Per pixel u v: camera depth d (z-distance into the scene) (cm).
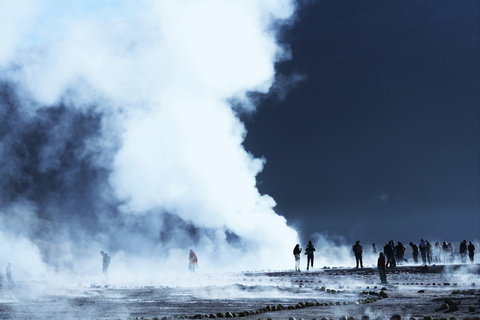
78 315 1313
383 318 1099
